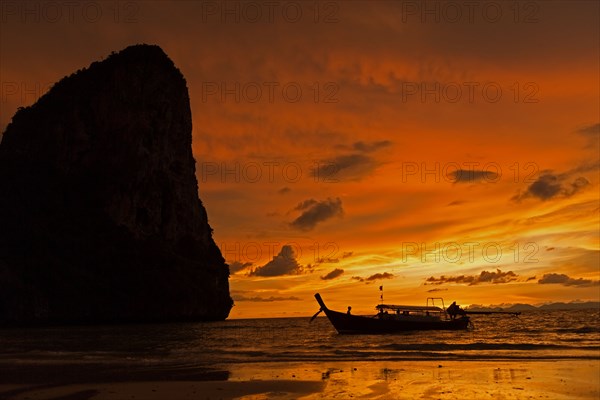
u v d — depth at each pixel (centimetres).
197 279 14912
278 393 2236
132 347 5000
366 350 4181
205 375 2736
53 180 15388
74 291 13012
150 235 15412
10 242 13512
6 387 2384
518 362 3212
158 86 16725
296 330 9369
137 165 15438
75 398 2141
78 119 16150
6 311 12175
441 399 2103
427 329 6844
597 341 5028
